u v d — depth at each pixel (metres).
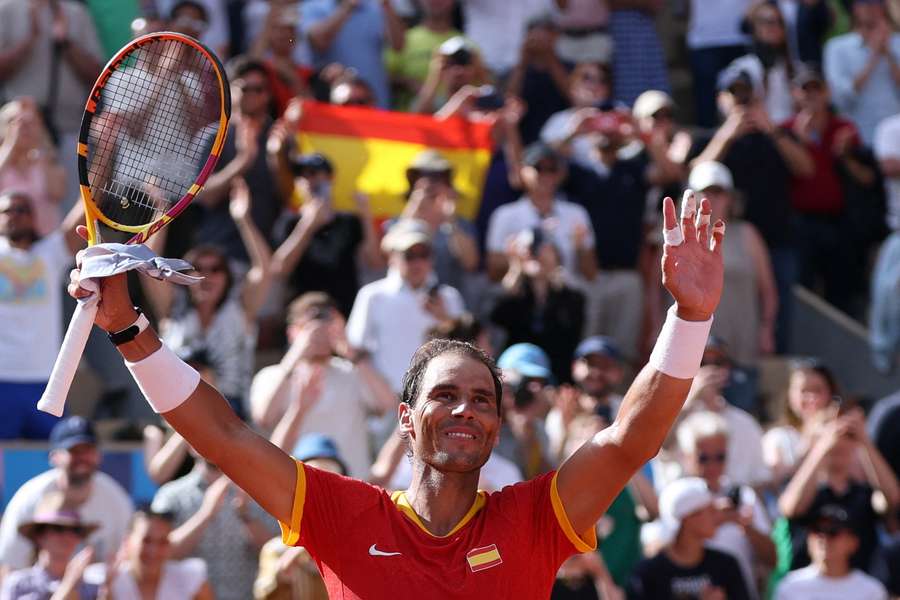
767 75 41.09
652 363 11.09
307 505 11.09
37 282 28.95
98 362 31.89
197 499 24.16
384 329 28.50
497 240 33.28
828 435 26.67
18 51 34.88
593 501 11.17
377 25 39.44
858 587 25.30
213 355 28.16
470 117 35.22
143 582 22.53
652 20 41.88
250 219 31.59
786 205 35.62
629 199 34.50
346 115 34.88
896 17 47.34
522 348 26.58
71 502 23.91
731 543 25.53
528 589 10.99
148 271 10.84
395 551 10.95
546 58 38.34
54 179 32.19
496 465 24.67
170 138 12.85
